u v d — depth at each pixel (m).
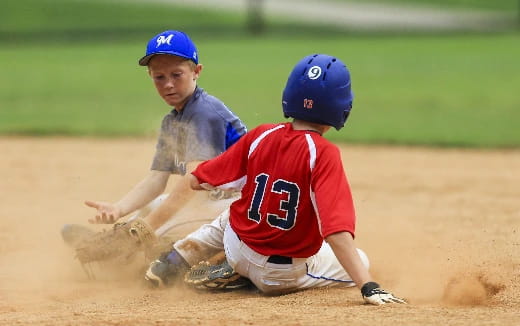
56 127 47.16
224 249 17.22
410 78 69.94
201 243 17.36
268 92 60.97
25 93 62.41
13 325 13.66
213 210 18.77
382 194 29.95
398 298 15.23
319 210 14.99
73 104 56.72
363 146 42.34
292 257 15.95
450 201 28.53
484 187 31.31
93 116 51.31
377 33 106.75
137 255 18.61
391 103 56.97
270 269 16.05
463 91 62.06
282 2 135.88
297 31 109.56
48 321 13.84
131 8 123.75
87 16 118.12
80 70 76.94
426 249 21.17
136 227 17.75
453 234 23.06
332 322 13.24
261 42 100.19
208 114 18.17
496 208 27.16
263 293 16.70
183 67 17.97
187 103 18.41
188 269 17.38
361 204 28.03
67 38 104.50
